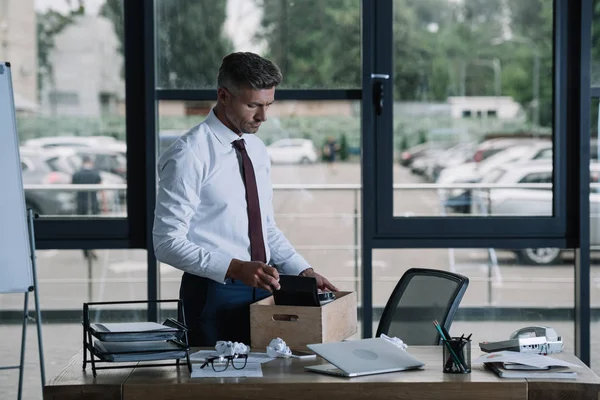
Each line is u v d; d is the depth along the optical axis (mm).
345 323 2488
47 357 4078
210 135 2672
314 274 2711
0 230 3377
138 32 3883
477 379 2037
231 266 2445
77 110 3924
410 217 3953
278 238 2883
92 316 4090
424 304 2715
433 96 3934
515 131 3949
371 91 3887
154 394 2021
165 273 4039
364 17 3865
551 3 3912
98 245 3930
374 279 4078
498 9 3914
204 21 3896
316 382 2018
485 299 4102
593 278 4082
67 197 3947
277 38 3914
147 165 3857
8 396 4062
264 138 3965
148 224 3865
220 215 2680
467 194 3961
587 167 3896
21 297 4066
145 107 3863
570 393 1997
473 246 3955
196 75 3904
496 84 3939
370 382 2012
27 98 3916
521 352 2258
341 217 4023
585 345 3939
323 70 3916
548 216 3961
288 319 2408
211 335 2629
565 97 3924
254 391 2016
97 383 2041
